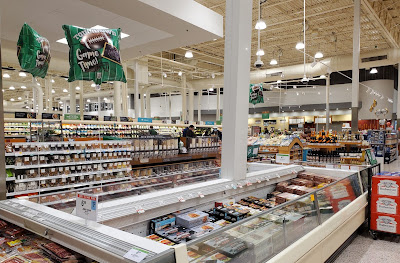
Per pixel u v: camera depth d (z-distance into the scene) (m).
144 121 13.93
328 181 4.44
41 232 1.93
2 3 4.83
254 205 3.43
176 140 5.96
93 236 1.65
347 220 3.46
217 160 6.96
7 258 1.86
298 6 10.12
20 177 4.18
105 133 12.08
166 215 2.72
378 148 12.90
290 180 4.63
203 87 20.55
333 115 23.73
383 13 11.38
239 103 3.44
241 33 3.40
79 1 4.77
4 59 10.81
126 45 7.30
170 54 17.83
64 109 28.72
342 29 12.55
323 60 14.36
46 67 4.12
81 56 4.07
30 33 3.76
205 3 9.79
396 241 4.02
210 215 3.04
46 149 4.43
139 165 5.55
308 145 9.30
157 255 1.33
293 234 2.48
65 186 4.50
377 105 20.67
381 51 13.34
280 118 26.58
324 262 2.97
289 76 15.14
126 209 2.30
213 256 1.73
